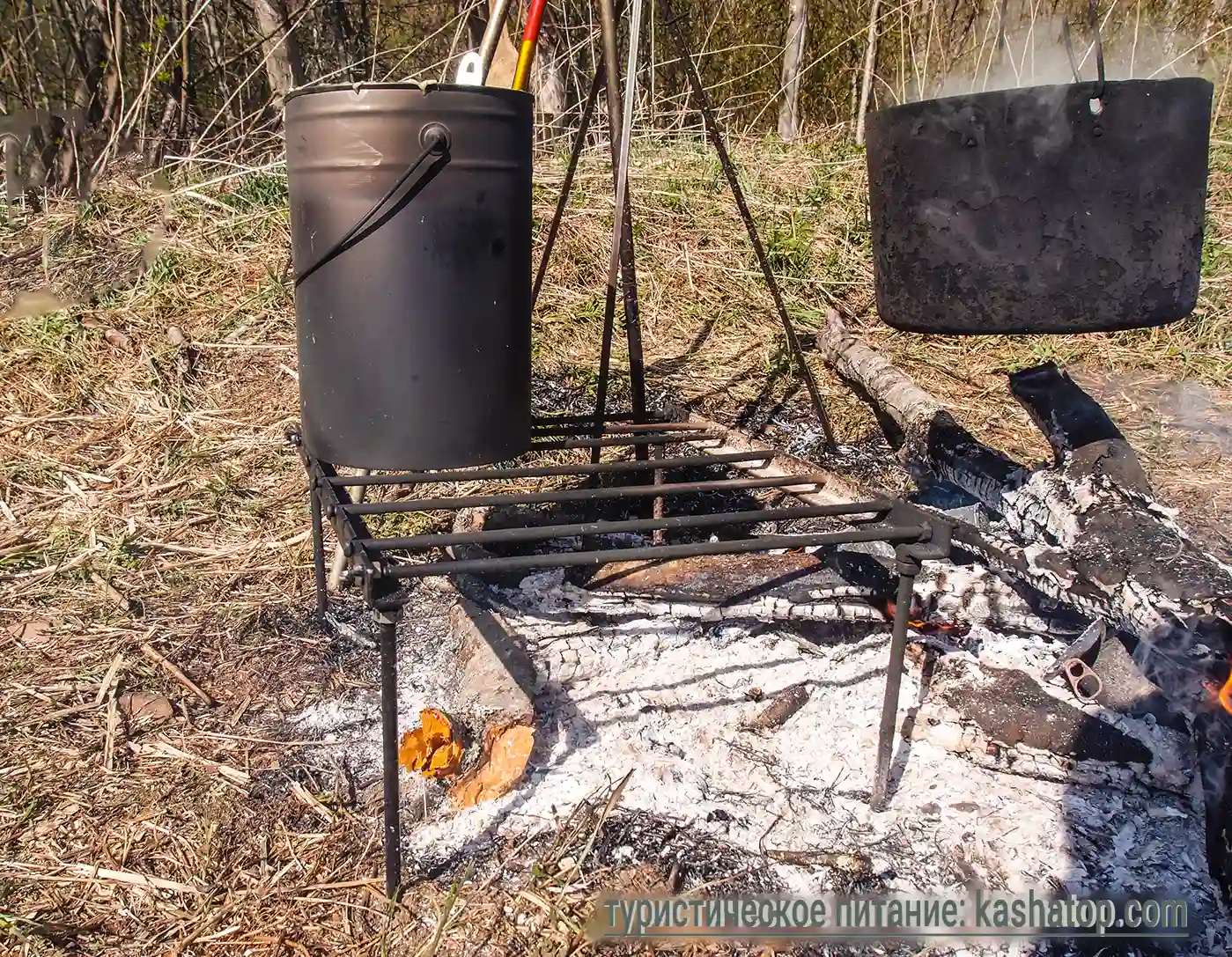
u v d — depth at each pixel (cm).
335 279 163
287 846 164
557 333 346
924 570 213
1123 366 360
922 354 362
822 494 211
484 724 172
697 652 207
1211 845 154
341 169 156
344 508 154
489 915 151
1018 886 159
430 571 137
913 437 277
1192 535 261
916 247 164
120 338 318
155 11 464
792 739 190
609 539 244
